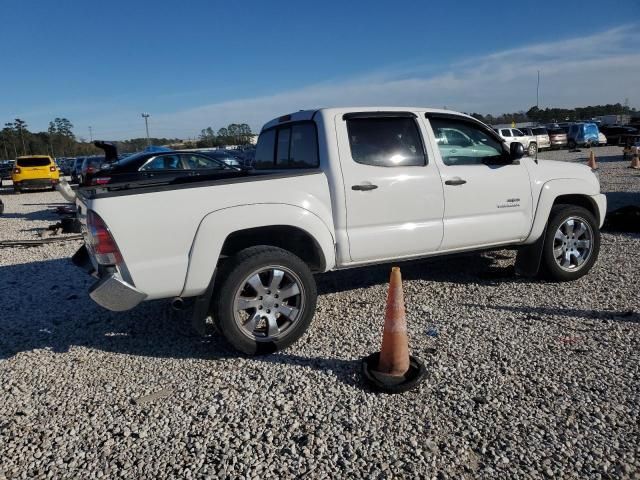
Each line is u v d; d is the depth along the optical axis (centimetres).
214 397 341
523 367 359
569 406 308
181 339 444
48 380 378
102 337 457
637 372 344
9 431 312
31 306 555
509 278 566
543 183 523
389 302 345
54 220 1300
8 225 1241
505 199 501
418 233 461
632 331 408
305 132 458
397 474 258
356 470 263
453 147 493
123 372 385
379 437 289
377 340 419
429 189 461
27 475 270
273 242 432
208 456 280
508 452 270
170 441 295
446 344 401
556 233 532
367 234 439
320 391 341
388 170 445
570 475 251
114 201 355
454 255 500
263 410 322
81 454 287
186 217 371
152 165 1163
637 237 737
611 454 264
